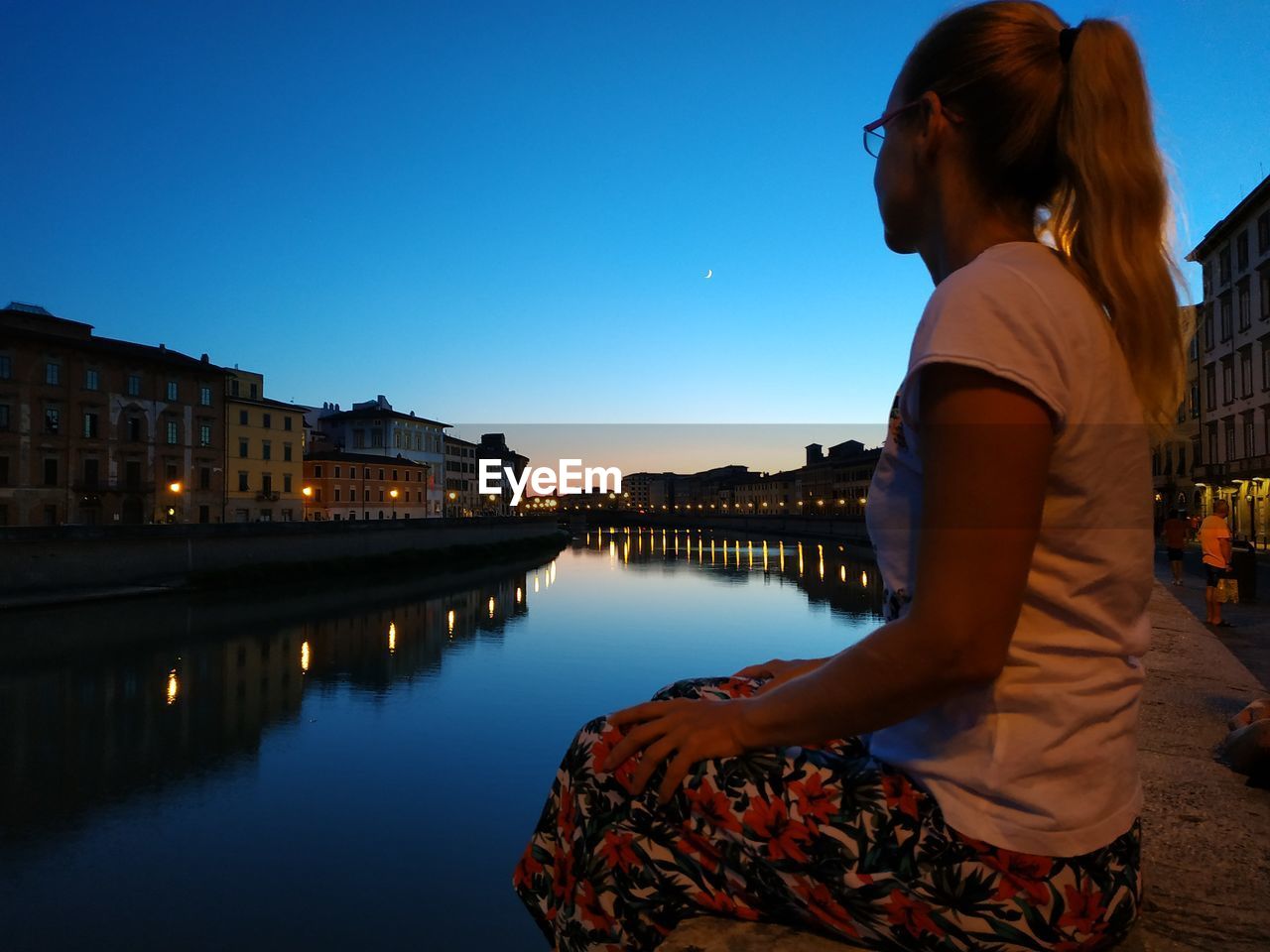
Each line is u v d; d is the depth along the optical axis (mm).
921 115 971
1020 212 951
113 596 31734
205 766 14898
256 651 24766
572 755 1032
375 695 20375
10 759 15000
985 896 830
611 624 31953
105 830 11992
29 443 44000
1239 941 1223
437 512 90812
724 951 908
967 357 722
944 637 722
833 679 808
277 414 60594
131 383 49281
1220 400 35188
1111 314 836
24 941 8914
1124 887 850
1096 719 820
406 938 8977
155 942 8914
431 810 12828
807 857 896
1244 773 2207
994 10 937
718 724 917
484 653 25984
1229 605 11180
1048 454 734
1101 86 859
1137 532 814
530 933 9070
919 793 883
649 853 967
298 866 10812
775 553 76125
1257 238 31125
